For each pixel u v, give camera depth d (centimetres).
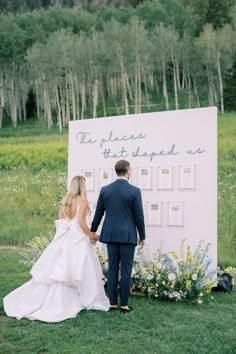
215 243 610
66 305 503
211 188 616
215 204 612
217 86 2028
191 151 635
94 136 732
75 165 748
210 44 2048
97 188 721
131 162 687
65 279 507
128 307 518
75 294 520
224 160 1441
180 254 629
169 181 647
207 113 625
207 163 621
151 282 591
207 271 611
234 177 1359
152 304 556
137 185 676
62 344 404
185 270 572
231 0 2070
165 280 580
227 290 640
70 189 548
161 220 649
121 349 390
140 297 598
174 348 391
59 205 1461
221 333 436
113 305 521
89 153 734
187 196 633
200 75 2070
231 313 521
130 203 513
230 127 1591
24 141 1878
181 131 646
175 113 652
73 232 525
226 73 2014
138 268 608
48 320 476
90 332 439
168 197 648
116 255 521
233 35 2020
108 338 421
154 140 669
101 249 697
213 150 618
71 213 536
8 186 1628
